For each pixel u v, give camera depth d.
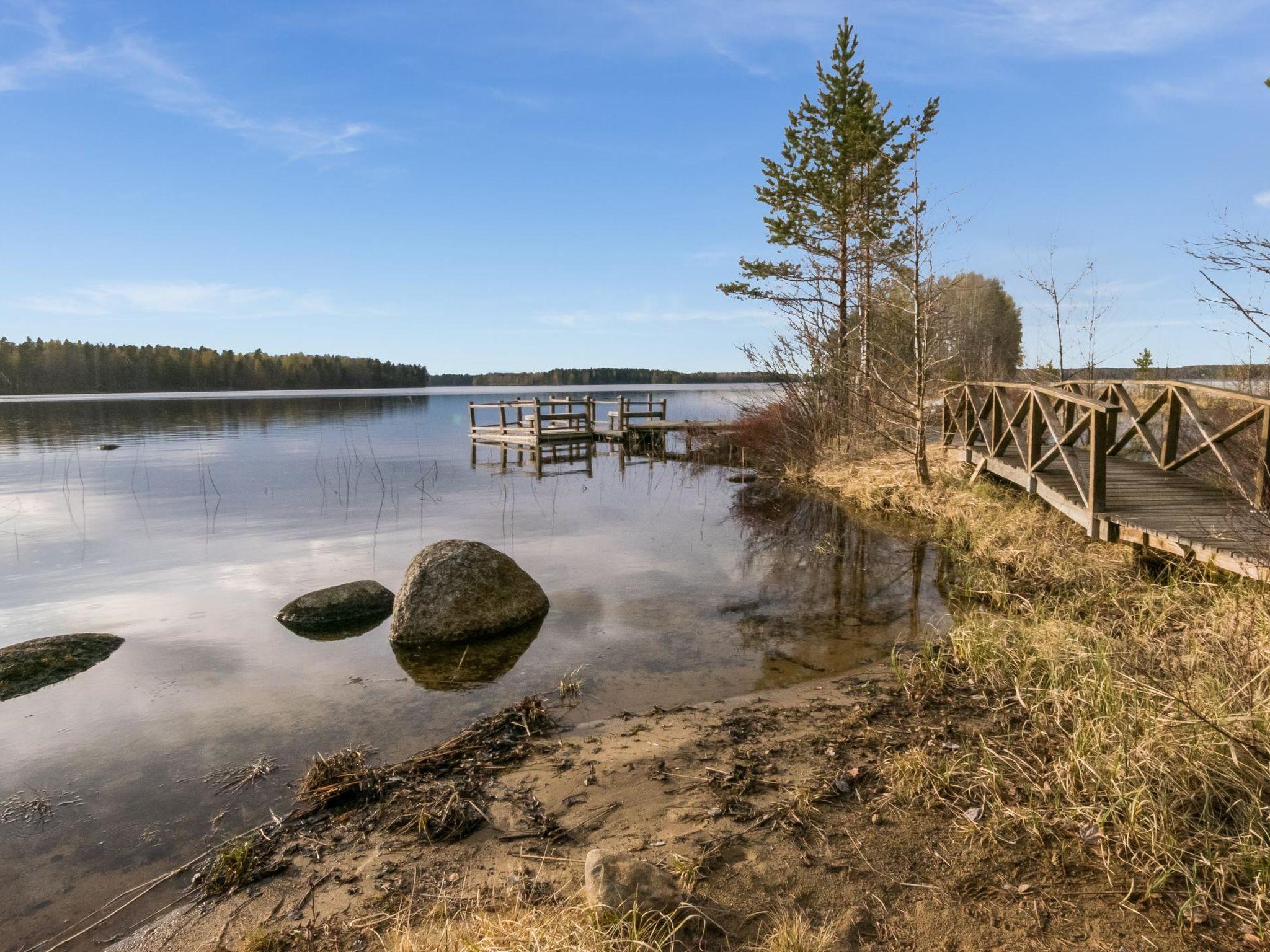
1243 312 4.66
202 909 2.89
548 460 21.89
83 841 3.42
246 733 4.52
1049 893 2.64
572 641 6.09
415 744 4.35
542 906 2.69
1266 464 6.02
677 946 2.43
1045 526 8.29
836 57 15.80
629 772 3.78
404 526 11.49
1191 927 2.43
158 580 8.46
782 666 5.45
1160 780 2.99
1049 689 4.26
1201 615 5.11
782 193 16.41
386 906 2.80
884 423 14.02
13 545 10.31
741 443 19.05
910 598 7.14
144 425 34.66
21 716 4.79
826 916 2.58
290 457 22.14
